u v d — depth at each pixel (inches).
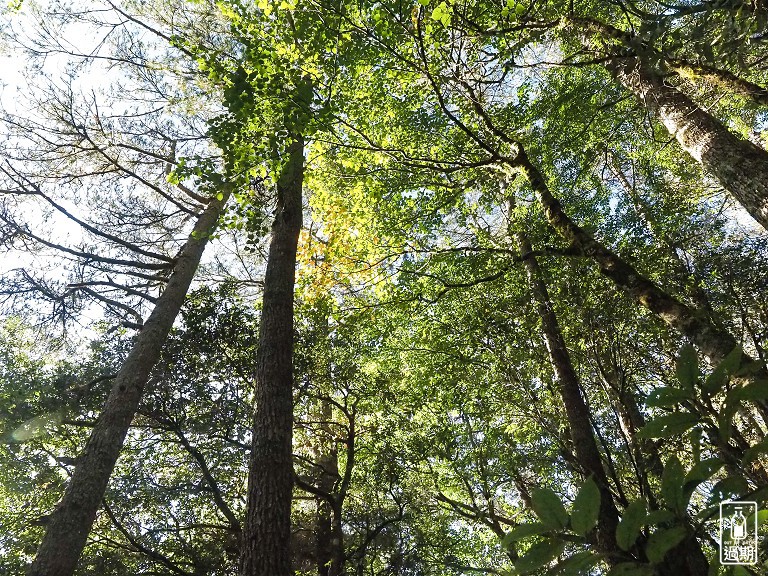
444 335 275.9
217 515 286.5
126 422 235.5
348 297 311.7
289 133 194.9
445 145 275.6
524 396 209.8
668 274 223.9
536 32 195.2
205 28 364.8
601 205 290.5
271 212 302.4
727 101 253.3
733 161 173.9
